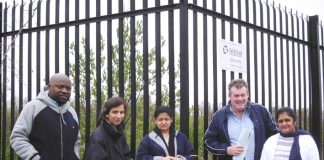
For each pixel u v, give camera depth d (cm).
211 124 441
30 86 539
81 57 595
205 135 443
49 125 391
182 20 443
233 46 495
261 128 427
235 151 412
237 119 430
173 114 427
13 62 555
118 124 399
